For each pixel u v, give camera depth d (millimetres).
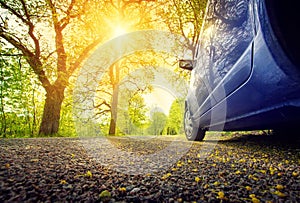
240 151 3195
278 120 2230
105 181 1498
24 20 10695
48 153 2736
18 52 10602
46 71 10883
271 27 1516
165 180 1581
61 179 1467
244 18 2361
